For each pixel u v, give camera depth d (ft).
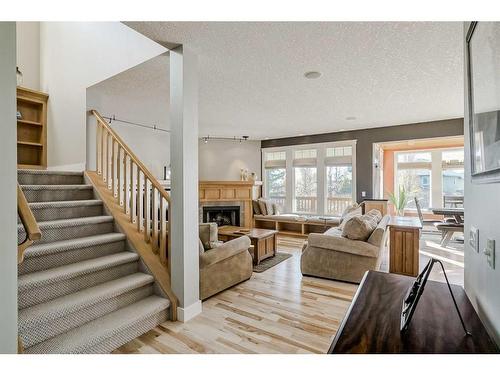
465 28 4.70
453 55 8.94
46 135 14.57
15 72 4.20
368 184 21.01
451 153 25.30
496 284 3.34
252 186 24.39
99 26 11.69
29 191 10.09
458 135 17.58
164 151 21.90
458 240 19.92
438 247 17.98
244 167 26.40
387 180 27.89
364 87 11.92
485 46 3.58
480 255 3.94
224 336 7.61
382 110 15.72
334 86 11.80
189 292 8.63
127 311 7.82
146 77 11.11
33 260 7.55
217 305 9.60
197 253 8.96
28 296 6.70
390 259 12.56
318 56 9.09
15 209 4.19
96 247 9.15
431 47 8.44
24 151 14.51
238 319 8.59
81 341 6.38
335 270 12.01
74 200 11.31
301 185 24.97
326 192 23.43
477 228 4.10
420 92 12.53
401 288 4.77
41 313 6.30
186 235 8.53
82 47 12.62
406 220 14.34
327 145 22.98
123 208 11.33
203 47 8.52
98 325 7.07
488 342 3.22
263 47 8.51
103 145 12.39
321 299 10.12
